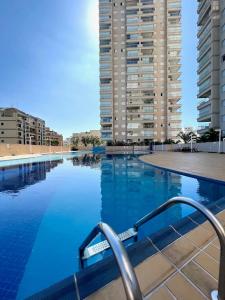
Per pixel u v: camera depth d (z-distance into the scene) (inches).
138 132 2311.8
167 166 507.8
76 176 493.0
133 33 2277.3
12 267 129.6
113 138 2319.1
